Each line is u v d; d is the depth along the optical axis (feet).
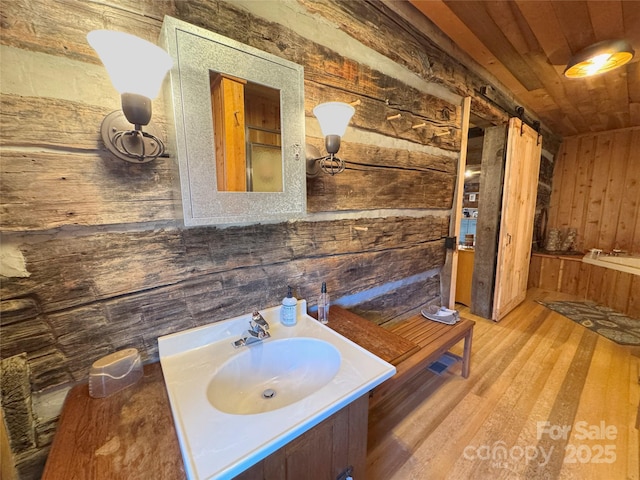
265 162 3.21
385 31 4.70
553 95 8.76
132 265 2.81
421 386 6.07
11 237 2.26
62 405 2.59
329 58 4.11
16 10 2.11
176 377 2.76
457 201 7.08
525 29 5.35
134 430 2.18
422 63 5.38
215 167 2.86
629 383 6.16
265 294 3.89
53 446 2.02
